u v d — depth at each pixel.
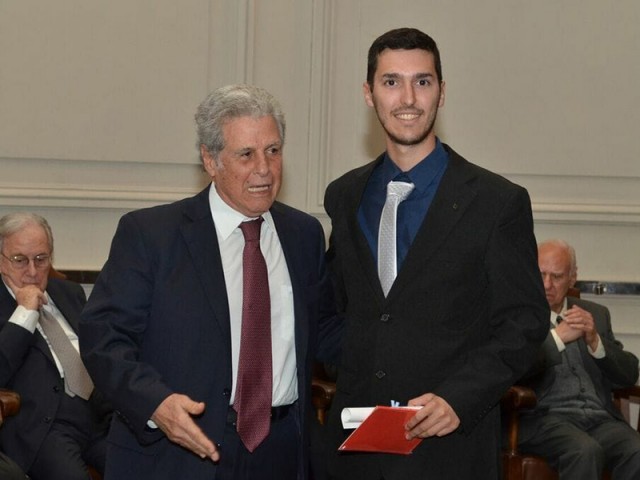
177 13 5.20
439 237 2.68
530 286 2.66
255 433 2.57
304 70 5.32
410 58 2.69
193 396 2.53
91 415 4.12
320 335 2.91
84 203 5.09
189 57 5.21
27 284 4.10
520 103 5.49
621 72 5.52
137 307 2.56
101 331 2.53
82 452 4.08
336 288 2.89
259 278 2.64
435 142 2.81
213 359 2.55
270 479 2.61
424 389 2.66
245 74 5.24
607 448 4.50
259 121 2.55
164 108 5.20
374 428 2.46
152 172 5.21
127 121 5.17
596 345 4.60
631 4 5.52
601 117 5.53
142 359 2.59
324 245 2.86
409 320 2.68
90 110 5.13
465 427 2.56
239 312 2.61
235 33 5.22
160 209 2.68
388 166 2.81
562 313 4.79
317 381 4.21
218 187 2.66
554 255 4.70
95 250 5.15
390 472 2.68
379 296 2.72
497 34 5.46
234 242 2.66
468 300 2.68
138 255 2.59
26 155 5.07
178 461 2.53
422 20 5.41
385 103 2.71
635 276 5.57
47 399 4.00
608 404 4.66
